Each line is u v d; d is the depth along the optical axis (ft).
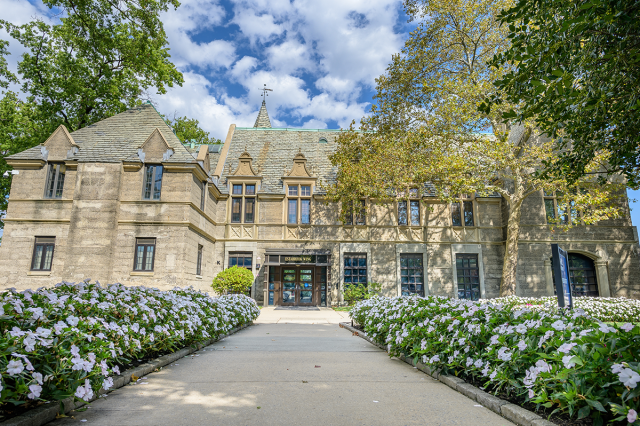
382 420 11.11
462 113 55.62
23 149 77.41
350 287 68.74
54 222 60.44
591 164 46.16
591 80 16.72
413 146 60.75
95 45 69.92
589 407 8.77
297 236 72.59
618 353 9.05
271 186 74.84
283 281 72.84
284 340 30.12
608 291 70.03
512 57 16.81
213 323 27.71
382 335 25.70
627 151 19.89
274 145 85.35
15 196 61.21
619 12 13.23
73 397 11.36
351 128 67.15
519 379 11.73
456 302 19.70
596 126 18.95
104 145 63.26
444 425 10.72
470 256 74.23
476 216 75.05
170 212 58.34
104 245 56.90
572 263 72.84
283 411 11.84
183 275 56.70
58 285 17.57
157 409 11.87
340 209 73.97
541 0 15.20
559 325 11.70
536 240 71.56
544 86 15.87
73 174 62.08
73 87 75.10
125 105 85.66
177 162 59.16
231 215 73.26
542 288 70.28
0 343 9.24
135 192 59.26
